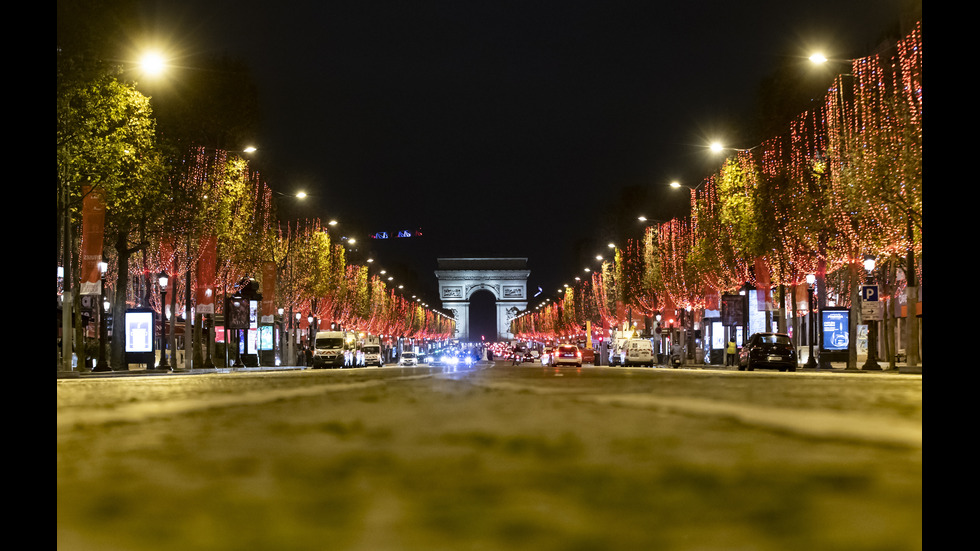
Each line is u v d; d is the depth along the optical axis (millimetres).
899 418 13352
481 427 12297
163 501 6461
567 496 6555
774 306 63656
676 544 4938
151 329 57344
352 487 7062
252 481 7414
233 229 63938
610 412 15109
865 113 41219
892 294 61062
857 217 44906
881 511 5824
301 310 89875
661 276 84125
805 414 14336
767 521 5531
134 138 43438
